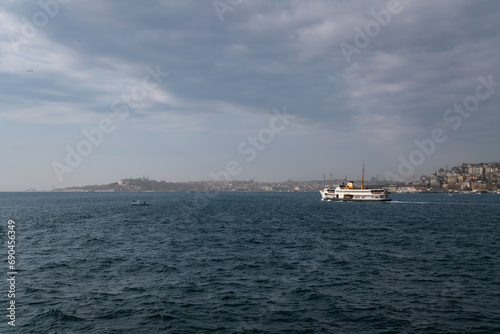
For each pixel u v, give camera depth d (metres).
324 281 30.44
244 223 85.12
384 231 67.62
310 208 153.62
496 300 25.16
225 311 23.09
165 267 35.94
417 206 168.62
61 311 22.95
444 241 53.84
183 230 70.00
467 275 32.31
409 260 39.16
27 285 29.03
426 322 21.17
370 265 36.69
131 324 20.94
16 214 117.50
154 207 165.38
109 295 26.44
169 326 20.59
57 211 134.25
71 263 37.88
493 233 63.94
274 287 28.62
